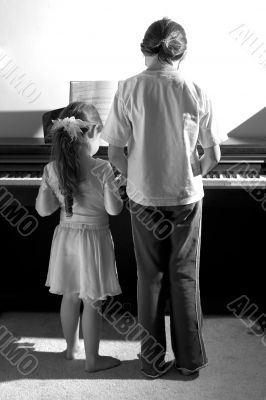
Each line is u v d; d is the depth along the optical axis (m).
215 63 2.97
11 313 2.87
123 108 1.97
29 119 3.08
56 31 2.98
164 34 1.89
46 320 2.79
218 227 2.82
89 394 2.13
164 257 2.13
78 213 2.20
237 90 3.00
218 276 2.89
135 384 2.20
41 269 2.90
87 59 3.02
